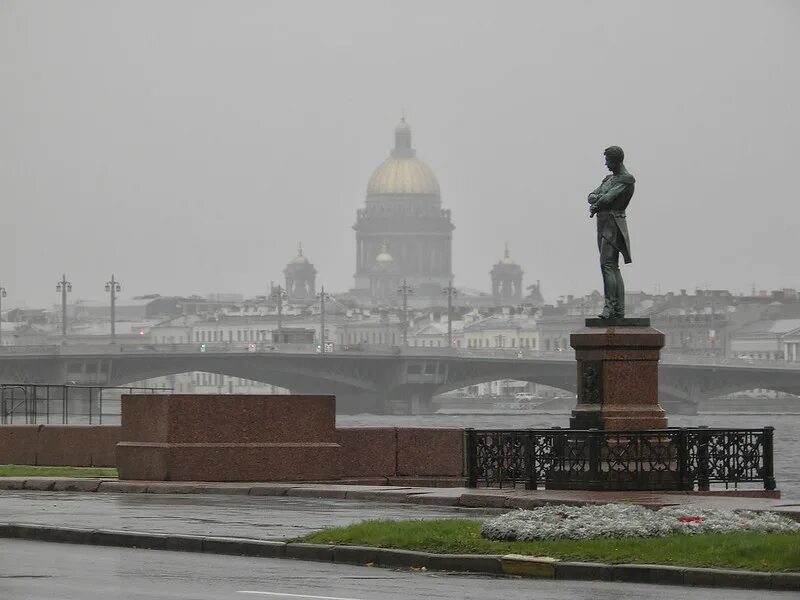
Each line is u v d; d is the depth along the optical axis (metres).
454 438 76.00
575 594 42.25
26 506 63.00
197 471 71.75
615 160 70.62
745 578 43.28
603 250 70.25
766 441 67.38
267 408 73.00
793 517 54.47
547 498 61.28
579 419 69.06
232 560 48.94
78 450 82.75
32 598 41.16
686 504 58.22
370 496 65.81
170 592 42.28
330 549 48.78
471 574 45.97
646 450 66.75
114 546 52.59
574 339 69.44
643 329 69.31
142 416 73.06
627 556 45.75
